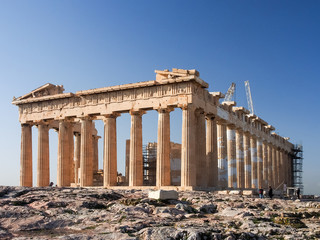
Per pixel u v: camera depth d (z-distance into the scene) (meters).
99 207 29.23
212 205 30.09
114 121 60.56
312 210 27.75
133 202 30.23
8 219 23.22
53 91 68.56
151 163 74.81
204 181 55.72
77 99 63.66
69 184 64.62
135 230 20.08
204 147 56.44
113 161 59.53
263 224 21.94
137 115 57.53
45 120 67.19
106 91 59.84
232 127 68.25
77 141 76.88
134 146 56.75
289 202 35.75
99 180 74.44
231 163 67.25
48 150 67.62
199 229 19.28
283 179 98.75
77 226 22.05
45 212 26.00
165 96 55.06
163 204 30.86
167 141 54.34
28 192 37.81
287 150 103.56
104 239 18.08
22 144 68.31
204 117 57.19
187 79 52.94
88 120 62.34
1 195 36.50
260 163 79.94
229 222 22.27
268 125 85.69
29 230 21.20
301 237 19.23
